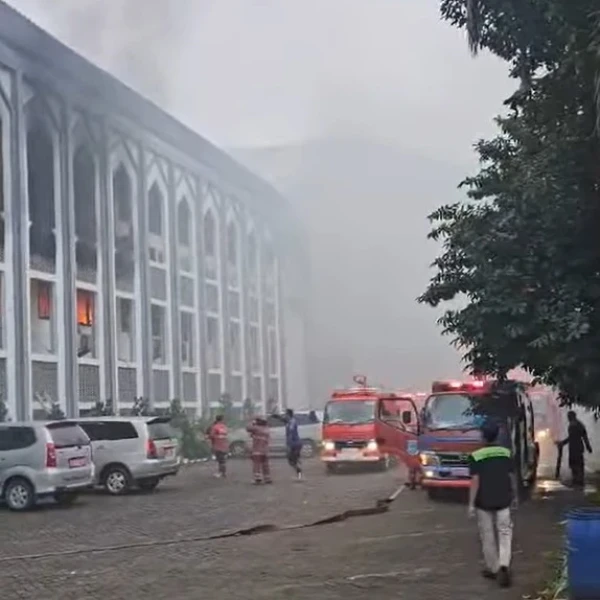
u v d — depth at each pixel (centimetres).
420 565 1209
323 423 2903
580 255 1398
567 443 2412
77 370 3042
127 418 2342
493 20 1213
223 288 4375
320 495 2116
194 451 3422
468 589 1058
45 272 2919
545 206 1378
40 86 2898
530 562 1207
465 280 1595
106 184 3291
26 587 1158
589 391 1481
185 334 3991
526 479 2005
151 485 2370
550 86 1248
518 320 1422
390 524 1608
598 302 1398
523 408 1995
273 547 1392
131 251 3509
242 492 2241
